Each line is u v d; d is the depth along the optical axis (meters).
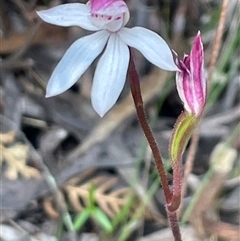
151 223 0.17
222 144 0.17
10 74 0.18
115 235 0.16
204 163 0.18
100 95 0.10
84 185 0.17
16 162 0.17
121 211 0.16
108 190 0.17
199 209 0.16
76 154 0.17
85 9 0.10
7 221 0.16
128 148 0.17
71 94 0.18
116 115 0.18
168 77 0.18
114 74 0.10
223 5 0.15
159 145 0.18
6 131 0.17
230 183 0.17
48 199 0.16
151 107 0.18
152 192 0.16
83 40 0.10
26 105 0.18
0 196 0.16
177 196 0.11
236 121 0.18
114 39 0.10
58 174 0.17
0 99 0.18
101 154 0.17
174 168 0.11
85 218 0.15
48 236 0.16
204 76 0.10
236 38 0.18
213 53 0.16
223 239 0.16
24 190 0.16
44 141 0.18
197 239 0.16
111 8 0.10
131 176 0.17
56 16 0.10
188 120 0.10
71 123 0.18
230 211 0.17
